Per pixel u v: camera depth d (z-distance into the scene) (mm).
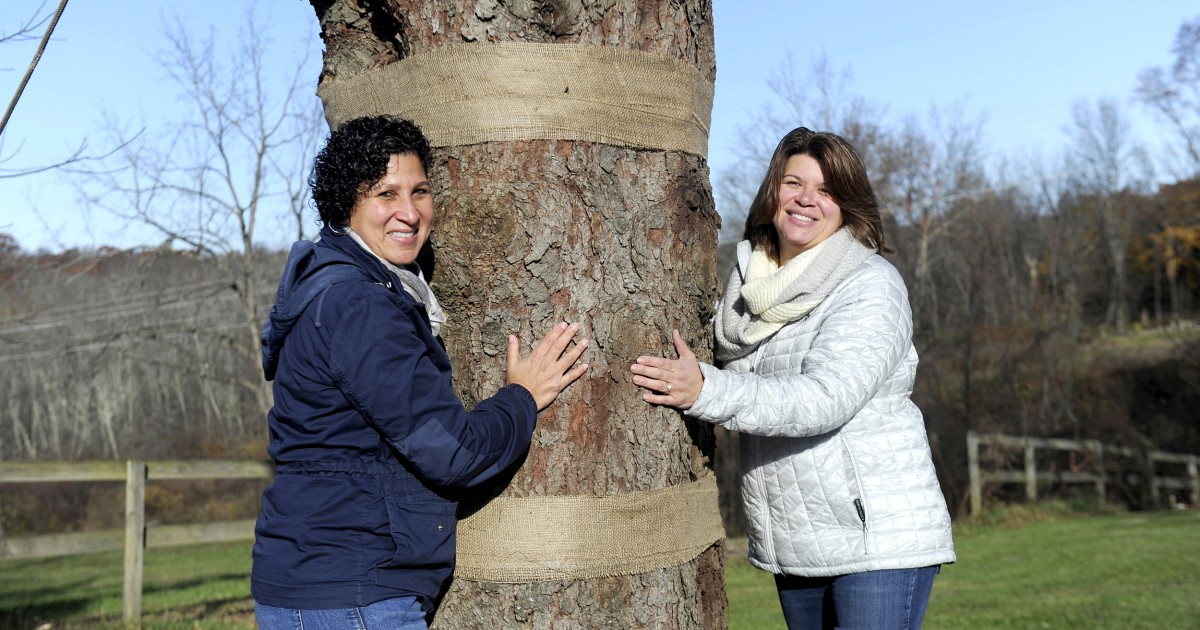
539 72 2020
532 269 2043
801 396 2166
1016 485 17531
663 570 2094
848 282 2387
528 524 2002
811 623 2545
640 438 2090
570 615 2000
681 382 2105
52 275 13906
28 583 10297
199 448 16453
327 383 1817
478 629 2014
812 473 2350
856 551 2312
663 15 2160
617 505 2039
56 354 13383
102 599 8281
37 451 16844
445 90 2051
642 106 2105
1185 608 6273
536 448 2029
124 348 11891
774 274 2459
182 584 9742
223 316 13555
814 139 2496
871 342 2275
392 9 2145
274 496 1865
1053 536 11734
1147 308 36469
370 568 1799
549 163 2045
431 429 1773
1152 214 37281
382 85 2162
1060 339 21219
